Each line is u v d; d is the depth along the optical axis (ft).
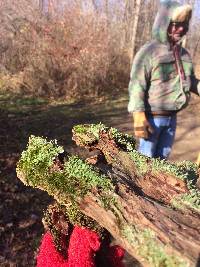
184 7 5.50
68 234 2.65
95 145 2.69
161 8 5.62
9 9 20.47
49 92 17.71
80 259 2.48
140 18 24.26
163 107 5.85
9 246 7.19
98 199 2.07
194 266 1.71
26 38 19.51
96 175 2.14
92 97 17.93
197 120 15.40
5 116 14.62
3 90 17.67
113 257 2.63
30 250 7.14
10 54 19.63
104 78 18.78
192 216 2.02
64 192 2.14
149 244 1.84
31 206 8.52
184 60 5.87
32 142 2.36
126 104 17.34
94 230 2.48
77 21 19.71
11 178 9.58
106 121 15.16
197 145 12.94
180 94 5.85
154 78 5.75
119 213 2.00
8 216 8.04
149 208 2.01
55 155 2.23
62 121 14.78
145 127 5.72
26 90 17.78
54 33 19.01
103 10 22.09
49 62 18.25
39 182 2.21
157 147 6.14
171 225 1.91
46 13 20.40
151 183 2.32
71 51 18.66
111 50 19.83
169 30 5.65
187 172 2.71
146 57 5.70
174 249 1.77
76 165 2.19
